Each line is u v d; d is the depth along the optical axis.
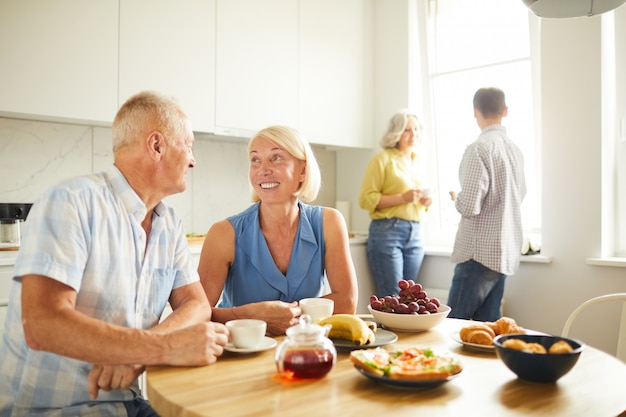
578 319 3.02
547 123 3.11
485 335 1.25
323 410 0.89
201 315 1.39
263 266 1.68
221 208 3.57
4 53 2.36
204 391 0.98
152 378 1.05
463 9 3.72
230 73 3.17
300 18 3.56
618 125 3.05
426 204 3.41
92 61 2.62
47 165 2.80
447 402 0.93
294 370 1.03
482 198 2.84
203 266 1.69
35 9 2.44
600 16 2.92
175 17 2.93
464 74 3.78
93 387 1.12
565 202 3.05
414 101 3.92
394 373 0.98
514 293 3.26
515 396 0.96
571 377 1.08
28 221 1.17
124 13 2.73
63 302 1.10
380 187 3.53
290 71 3.49
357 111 3.94
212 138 3.46
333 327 1.30
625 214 3.05
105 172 1.32
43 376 1.20
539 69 3.40
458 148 3.87
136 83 2.78
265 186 1.65
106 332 1.08
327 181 4.20
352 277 1.74
